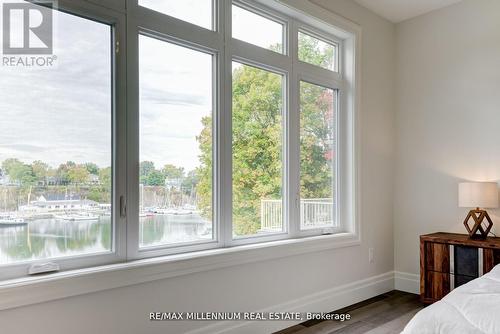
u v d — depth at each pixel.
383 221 3.76
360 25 3.50
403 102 3.85
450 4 3.52
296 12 2.95
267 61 2.85
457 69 3.49
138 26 2.11
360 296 3.46
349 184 3.48
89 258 1.91
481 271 2.96
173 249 2.25
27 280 1.65
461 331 1.28
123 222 2.03
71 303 1.78
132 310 2.00
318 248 3.06
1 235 1.68
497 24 3.27
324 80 3.34
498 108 3.24
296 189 3.06
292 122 3.04
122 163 2.02
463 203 3.16
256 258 2.59
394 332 2.73
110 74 2.01
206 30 2.45
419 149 3.72
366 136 3.57
